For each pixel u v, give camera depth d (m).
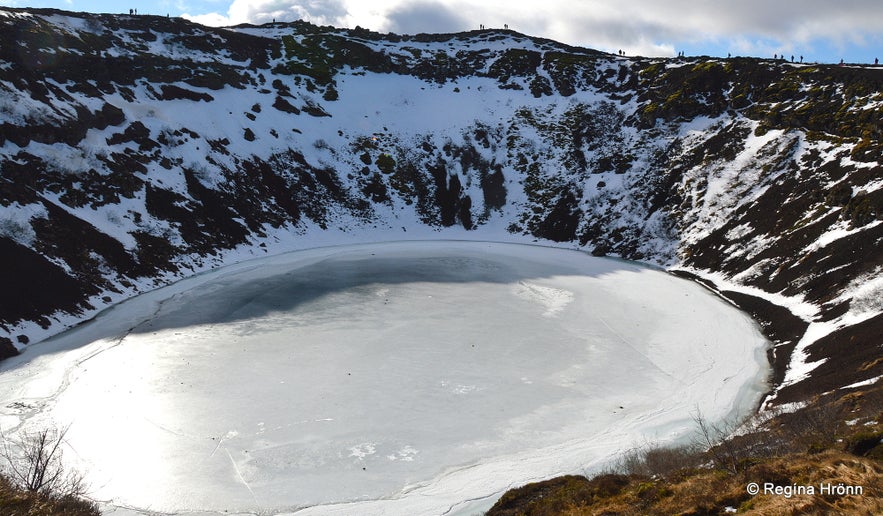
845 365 30.08
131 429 27.97
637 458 25.12
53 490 20.77
